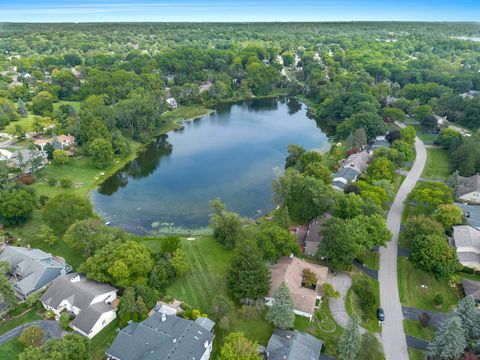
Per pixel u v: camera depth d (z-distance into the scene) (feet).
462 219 405.18
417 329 290.76
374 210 394.52
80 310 286.87
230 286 316.60
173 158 642.63
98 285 311.47
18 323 290.56
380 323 295.28
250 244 316.40
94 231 362.53
